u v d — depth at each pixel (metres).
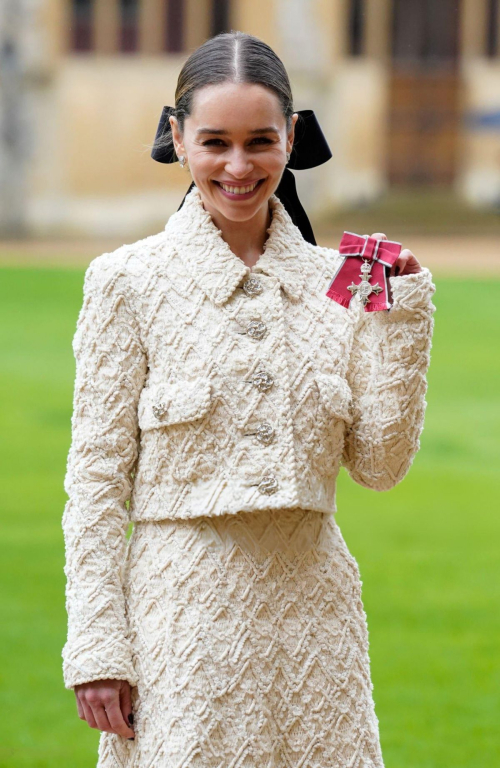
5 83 55.03
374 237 5.25
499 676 11.04
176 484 5.14
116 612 5.15
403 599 13.38
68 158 55.66
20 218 55.75
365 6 55.12
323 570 5.25
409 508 17.67
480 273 41.75
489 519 17.06
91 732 9.72
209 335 5.16
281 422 5.12
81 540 5.18
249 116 5.05
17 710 10.12
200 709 4.95
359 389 5.40
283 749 5.10
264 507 5.04
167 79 55.09
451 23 55.28
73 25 55.38
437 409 24.45
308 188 55.19
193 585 5.06
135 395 5.24
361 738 5.21
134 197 55.59
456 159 55.69
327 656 5.17
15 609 12.67
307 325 5.31
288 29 54.56
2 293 37.38
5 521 16.14
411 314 5.23
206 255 5.25
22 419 22.67
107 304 5.21
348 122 55.44
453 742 9.47
